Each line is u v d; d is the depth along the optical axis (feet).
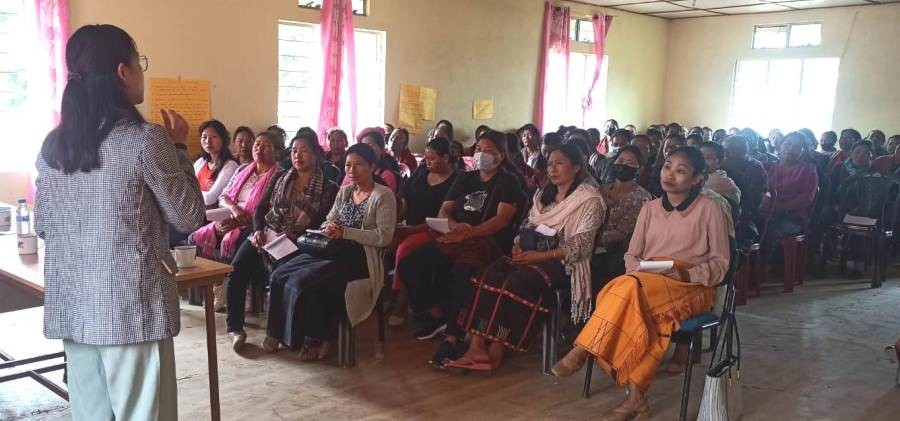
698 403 9.17
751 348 11.46
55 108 15.48
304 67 20.45
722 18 31.48
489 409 8.85
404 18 22.21
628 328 8.29
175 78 17.30
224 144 14.32
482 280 9.95
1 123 15.49
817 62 29.04
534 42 26.68
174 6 17.10
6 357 9.16
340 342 10.17
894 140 22.76
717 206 8.88
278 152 15.61
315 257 10.50
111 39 5.14
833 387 9.82
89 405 5.72
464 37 24.12
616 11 30.35
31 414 8.46
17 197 15.79
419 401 9.04
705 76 32.30
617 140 19.60
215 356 7.48
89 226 5.20
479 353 10.04
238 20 18.35
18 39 15.51
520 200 11.34
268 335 10.50
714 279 8.64
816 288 15.92
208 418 8.33
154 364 5.49
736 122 31.71
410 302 11.44
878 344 11.79
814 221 17.51
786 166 16.43
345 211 10.91
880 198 16.37
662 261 8.59
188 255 7.20
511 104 26.27
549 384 9.75
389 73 22.11
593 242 9.89
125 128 5.14
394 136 18.19
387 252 12.38
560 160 10.20
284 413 8.55
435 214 12.51
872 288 15.97
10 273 6.95
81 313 5.33
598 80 30.14
